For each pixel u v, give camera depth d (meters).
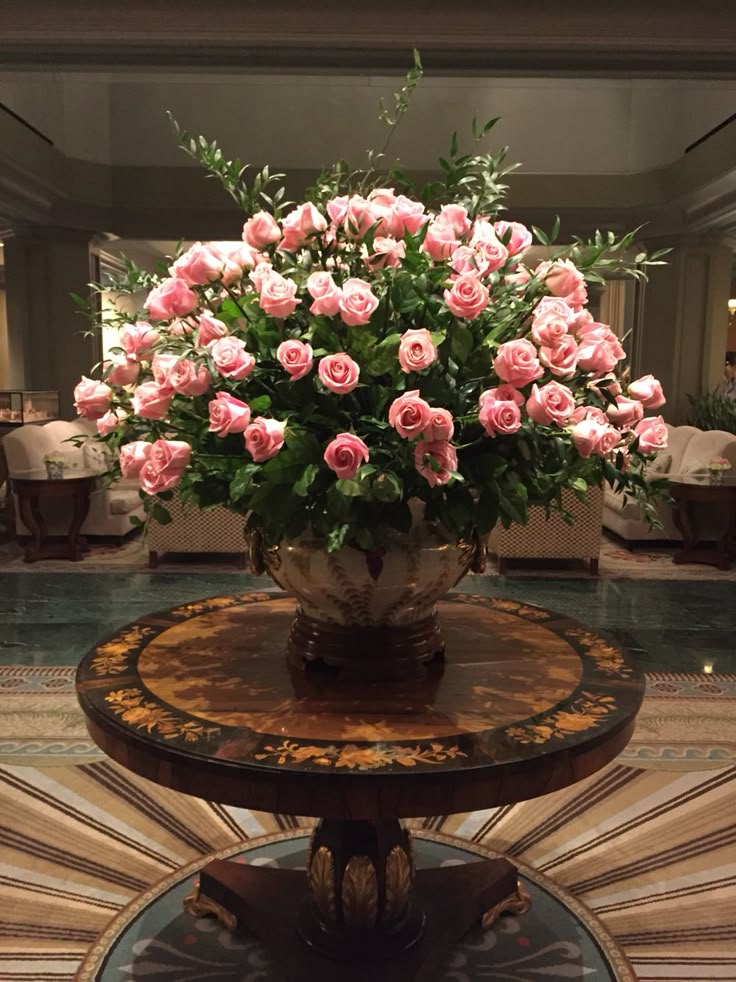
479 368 1.64
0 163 8.04
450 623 2.27
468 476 1.64
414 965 2.04
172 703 1.73
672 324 10.43
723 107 8.62
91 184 9.96
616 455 1.78
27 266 10.38
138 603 5.45
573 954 2.23
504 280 1.73
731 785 3.15
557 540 6.31
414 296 1.61
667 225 10.16
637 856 2.70
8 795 3.04
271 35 5.23
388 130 9.95
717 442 6.85
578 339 1.70
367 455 1.47
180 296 1.61
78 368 10.52
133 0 5.10
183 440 1.71
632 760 3.34
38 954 2.22
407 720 1.65
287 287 1.53
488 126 1.75
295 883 2.34
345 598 1.79
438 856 2.66
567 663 1.97
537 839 2.79
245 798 1.48
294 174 10.10
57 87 9.36
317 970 2.02
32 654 4.49
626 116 9.78
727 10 5.11
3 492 8.23
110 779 3.16
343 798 1.45
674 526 7.12
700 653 4.64
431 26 5.21
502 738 1.57
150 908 2.41
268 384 1.67
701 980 2.15
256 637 2.14
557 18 5.17
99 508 7.02
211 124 9.99
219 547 6.41
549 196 10.07
